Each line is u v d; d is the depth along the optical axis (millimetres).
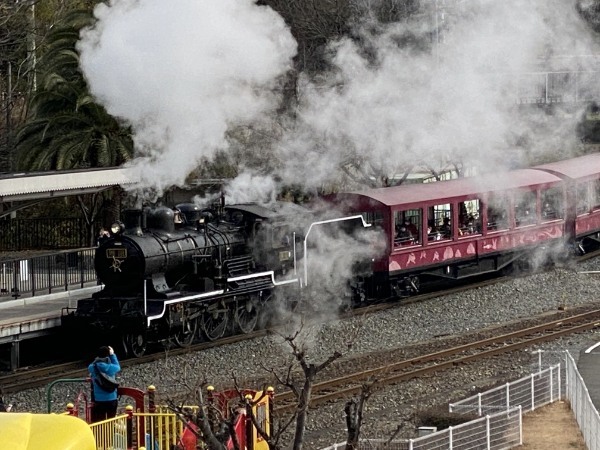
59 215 141875
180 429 52656
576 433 62375
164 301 85125
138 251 85125
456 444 55875
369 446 55312
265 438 39906
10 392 72375
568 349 85312
